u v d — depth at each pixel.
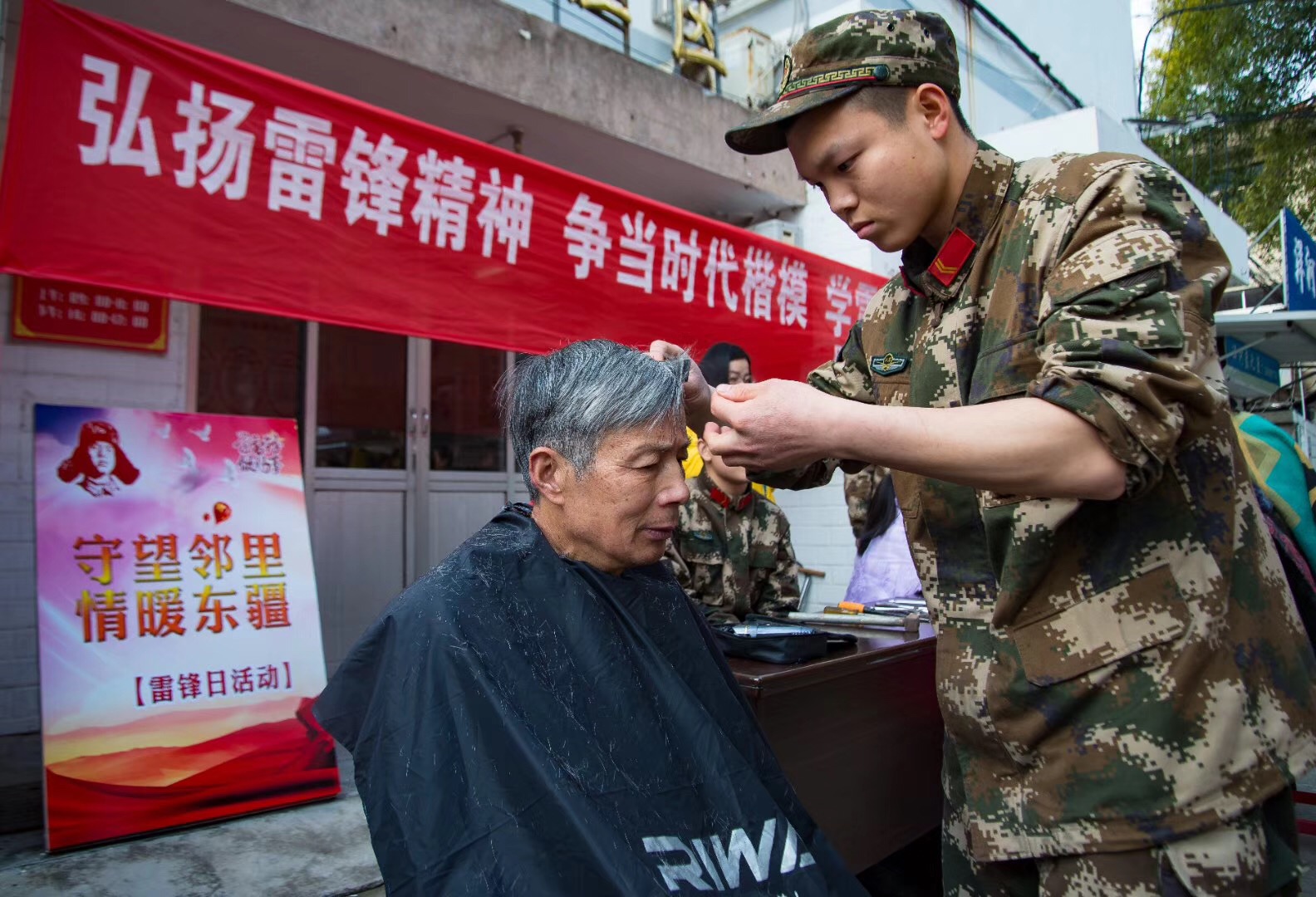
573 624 1.06
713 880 0.96
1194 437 0.91
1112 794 0.95
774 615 2.09
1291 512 1.88
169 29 2.88
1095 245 0.94
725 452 0.95
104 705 2.20
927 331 1.19
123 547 2.35
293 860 2.08
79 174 1.86
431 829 0.89
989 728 1.07
